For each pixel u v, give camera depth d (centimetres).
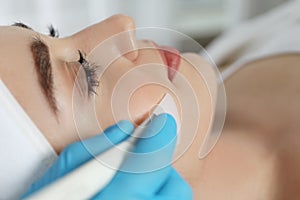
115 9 180
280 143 108
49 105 77
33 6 158
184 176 90
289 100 118
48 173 72
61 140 77
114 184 70
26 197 62
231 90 128
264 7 208
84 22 169
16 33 83
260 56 140
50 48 81
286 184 105
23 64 78
